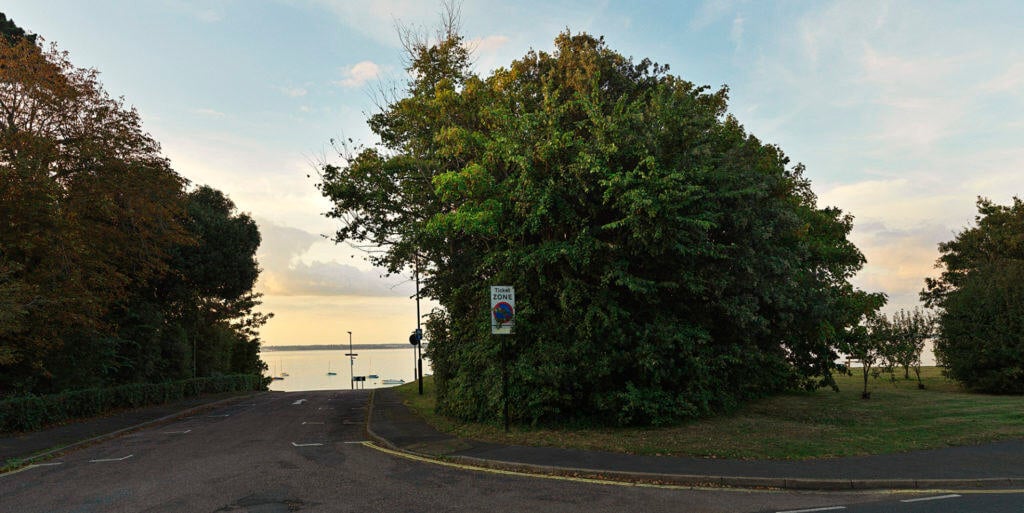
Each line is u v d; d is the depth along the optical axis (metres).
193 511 7.62
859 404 17.44
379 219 22.48
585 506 7.60
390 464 10.90
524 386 13.90
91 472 10.83
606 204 13.54
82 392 21.20
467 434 13.79
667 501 7.81
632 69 21.69
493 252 15.97
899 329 20.78
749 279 14.59
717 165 14.91
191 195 41.72
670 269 14.16
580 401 14.07
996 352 20.39
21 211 18.58
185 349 39.09
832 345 21.25
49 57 21.94
